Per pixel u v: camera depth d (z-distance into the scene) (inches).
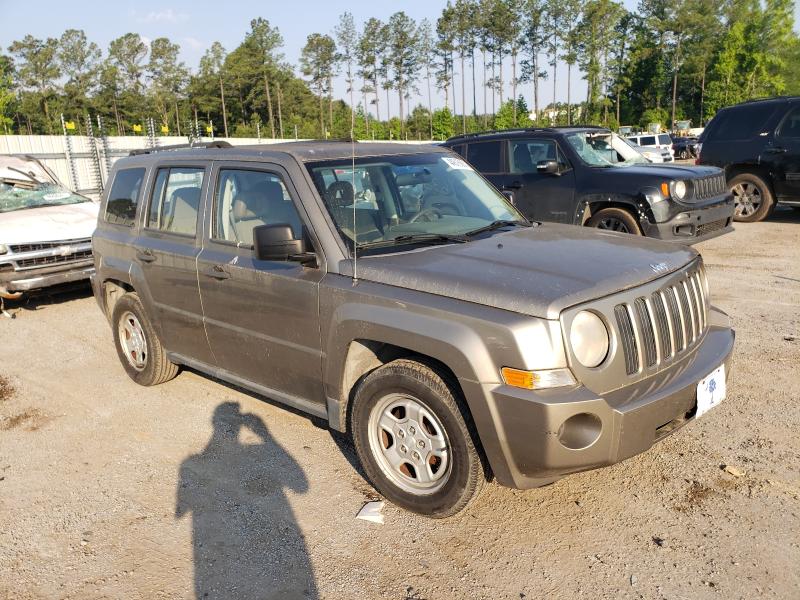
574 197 354.9
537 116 3890.3
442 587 118.9
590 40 3762.3
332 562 127.6
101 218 229.0
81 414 203.9
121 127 4301.2
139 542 136.7
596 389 119.0
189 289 182.9
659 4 3654.0
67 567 129.6
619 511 138.7
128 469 167.9
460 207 173.0
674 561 122.0
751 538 127.0
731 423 173.0
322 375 150.3
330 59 2864.2
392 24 3973.9
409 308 129.3
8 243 313.6
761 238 422.9
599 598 113.7
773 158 459.2
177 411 202.4
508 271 129.3
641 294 127.3
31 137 746.2
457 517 140.3
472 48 4168.3
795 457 154.7
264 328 161.8
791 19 2979.8
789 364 208.8
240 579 124.0
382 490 144.9
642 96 3764.8
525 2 3909.9
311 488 154.7
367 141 190.5
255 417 195.2
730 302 280.2
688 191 332.5
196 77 4362.7
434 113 3516.2
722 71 3031.5
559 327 115.6
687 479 148.7
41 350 271.0
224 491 155.1
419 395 130.9
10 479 165.8
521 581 119.3
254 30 4303.6
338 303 141.6
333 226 148.6
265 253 140.7
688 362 136.7
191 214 186.1
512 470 121.6
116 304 221.0
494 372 118.3
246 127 4143.7
